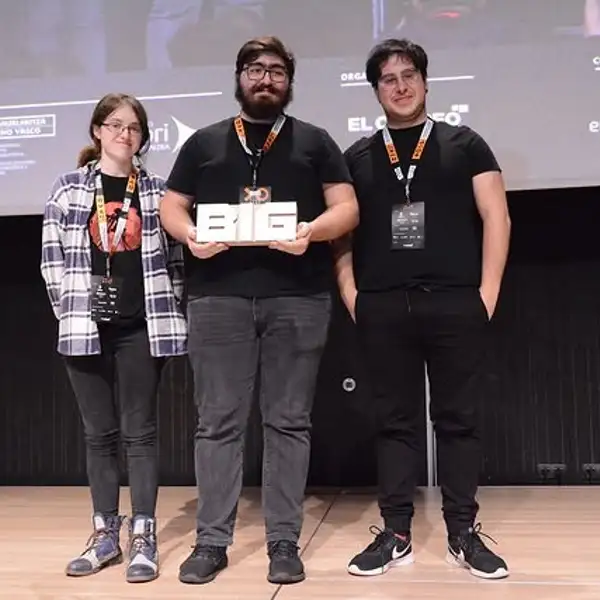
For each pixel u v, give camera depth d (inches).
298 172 73.7
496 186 75.2
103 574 75.5
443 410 75.0
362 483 117.7
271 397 74.1
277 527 73.8
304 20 106.6
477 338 73.7
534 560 77.9
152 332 75.0
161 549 84.7
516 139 101.4
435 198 74.6
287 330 72.9
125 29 110.4
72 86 111.0
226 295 73.3
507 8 102.3
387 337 74.6
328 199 75.5
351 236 80.4
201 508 74.5
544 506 101.9
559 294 114.0
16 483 124.9
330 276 77.0
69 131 110.7
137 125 77.2
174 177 76.4
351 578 73.0
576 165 100.0
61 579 74.3
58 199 77.0
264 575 74.2
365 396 117.3
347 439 118.0
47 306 124.8
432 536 87.7
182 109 108.7
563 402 113.6
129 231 76.4
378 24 104.9
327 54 105.8
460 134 76.0
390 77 75.1
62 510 106.7
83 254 75.3
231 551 83.1
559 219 114.0
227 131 75.1
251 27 107.7
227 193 73.7
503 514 97.7
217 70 108.2
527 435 114.4
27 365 125.2
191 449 121.8
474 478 75.2
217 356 73.2
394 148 76.5
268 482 74.7
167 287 76.9
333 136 105.2
